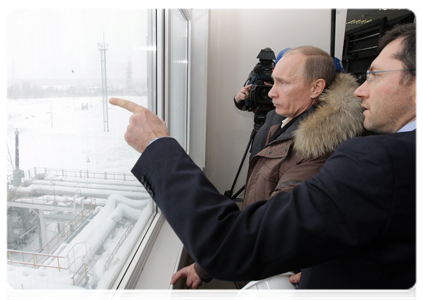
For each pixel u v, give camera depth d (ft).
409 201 1.02
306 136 2.02
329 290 1.32
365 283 1.19
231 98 7.22
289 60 2.32
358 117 1.91
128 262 2.77
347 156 1.13
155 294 2.68
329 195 1.08
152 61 3.29
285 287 2.22
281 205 1.18
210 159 7.59
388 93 1.21
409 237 1.06
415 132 1.12
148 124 1.45
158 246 3.46
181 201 1.26
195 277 2.79
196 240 1.20
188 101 5.84
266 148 2.62
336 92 2.03
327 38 6.81
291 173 2.09
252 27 6.83
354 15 6.22
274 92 2.46
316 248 1.08
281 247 1.10
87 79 1.80
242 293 2.40
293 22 6.77
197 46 5.82
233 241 1.16
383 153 1.04
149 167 1.36
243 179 7.66
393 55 1.17
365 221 1.04
